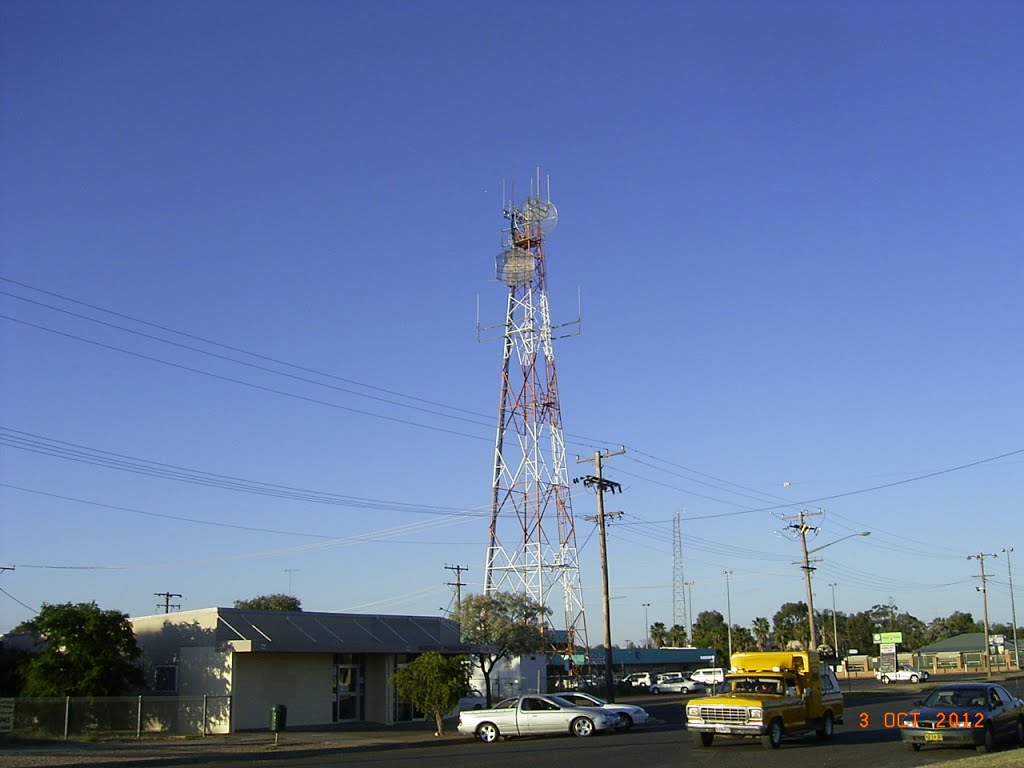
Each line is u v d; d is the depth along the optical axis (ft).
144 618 142.10
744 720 87.71
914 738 82.99
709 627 509.35
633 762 78.33
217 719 125.70
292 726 134.21
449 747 105.09
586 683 202.18
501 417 193.77
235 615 134.00
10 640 147.95
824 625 454.81
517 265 196.85
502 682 193.77
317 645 136.56
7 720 102.53
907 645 517.55
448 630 162.40
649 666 329.93
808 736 101.04
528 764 78.23
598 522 154.71
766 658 98.17
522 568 187.93
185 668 133.80
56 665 123.85
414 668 122.62
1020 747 83.66
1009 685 215.31
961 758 73.61
